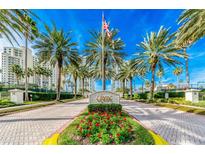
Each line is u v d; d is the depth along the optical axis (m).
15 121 9.32
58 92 28.55
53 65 30.86
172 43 22.47
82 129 5.77
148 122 8.98
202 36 11.92
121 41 23.58
